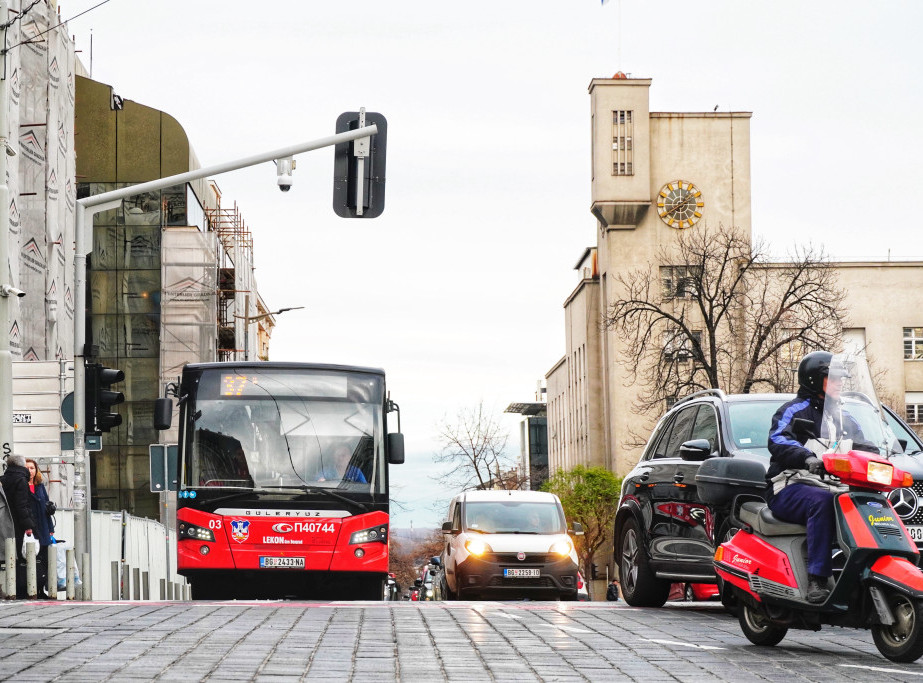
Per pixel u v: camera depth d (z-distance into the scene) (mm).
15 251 34719
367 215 19359
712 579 12930
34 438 23438
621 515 15172
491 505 24859
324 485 18875
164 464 23609
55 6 44750
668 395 55875
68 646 8836
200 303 60500
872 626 8883
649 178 84438
